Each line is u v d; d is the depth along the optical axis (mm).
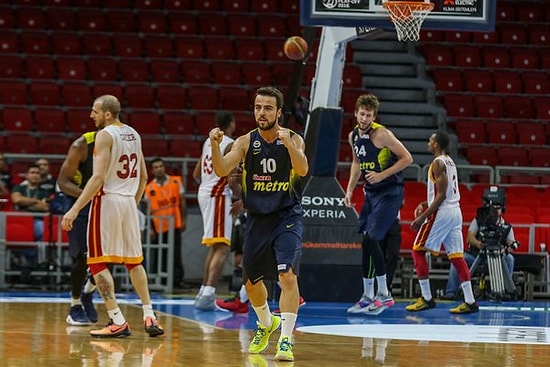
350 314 23453
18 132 40156
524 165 41781
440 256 32531
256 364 14000
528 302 30562
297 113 26938
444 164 24016
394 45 48625
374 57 47719
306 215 26062
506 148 41969
